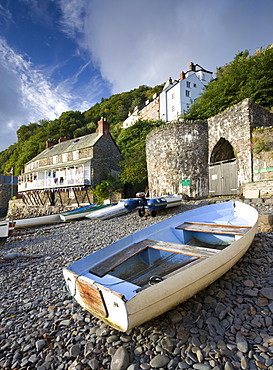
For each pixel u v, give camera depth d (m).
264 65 16.16
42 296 3.98
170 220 5.13
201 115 19.30
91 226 10.67
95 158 21.44
